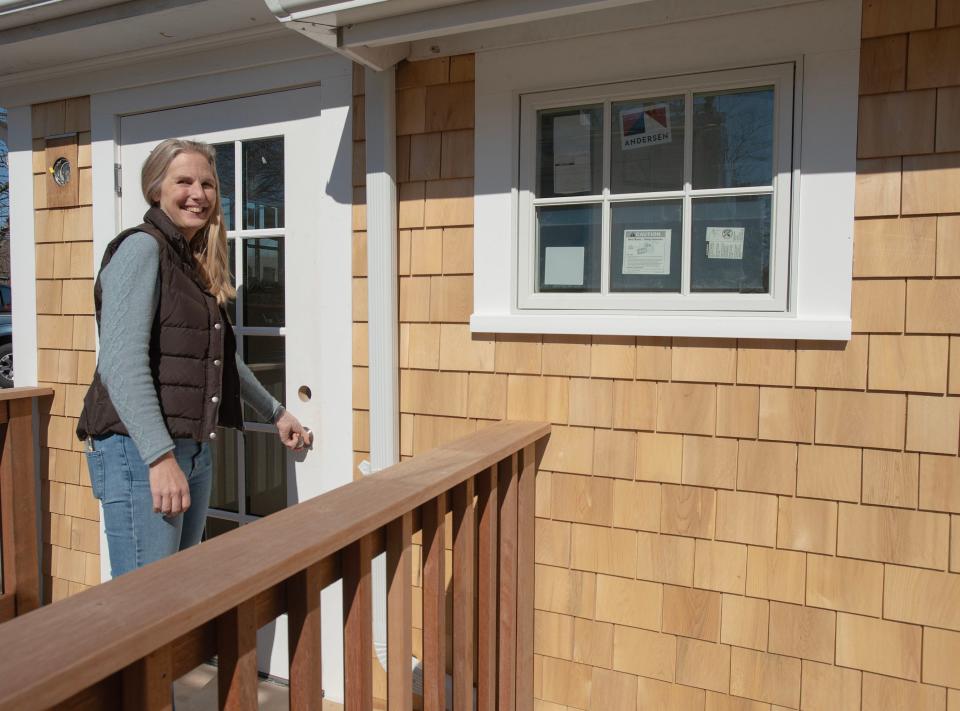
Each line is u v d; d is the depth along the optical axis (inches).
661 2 80.0
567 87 85.7
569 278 88.5
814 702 78.3
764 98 79.0
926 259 71.9
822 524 77.0
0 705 25.9
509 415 90.0
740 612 80.8
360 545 49.4
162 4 92.0
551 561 88.8
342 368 99.6
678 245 83.7
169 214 73.9
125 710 34.3
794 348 77.1
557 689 89.4
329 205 99.1
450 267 92.4
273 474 106.2
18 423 116.9
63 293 119.8
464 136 91.0
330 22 79.4
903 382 73.2
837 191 74.6
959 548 72.2
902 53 71.9
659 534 83.7
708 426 81.0
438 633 61.3
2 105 122.7
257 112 103.8
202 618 34.9
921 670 74.2
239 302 107.1
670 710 84.2
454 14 75.2
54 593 122.6
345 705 50.5
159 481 64.4
